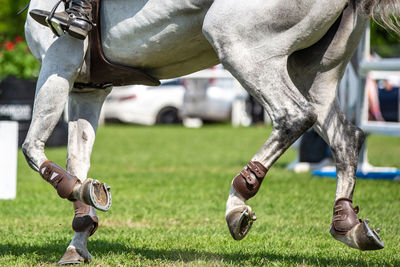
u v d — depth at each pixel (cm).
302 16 696
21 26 3981
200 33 755
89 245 1023
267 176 2039
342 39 730
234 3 709
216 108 4712
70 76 805
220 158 2652
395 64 1775
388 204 1481
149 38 763
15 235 1130
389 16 705
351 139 771
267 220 1302
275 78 708
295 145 2252
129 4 765
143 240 1079
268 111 716
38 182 1927
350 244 737
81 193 742
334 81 765
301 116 701
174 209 1438
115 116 4734
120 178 1995
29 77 2872
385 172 1995
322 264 868
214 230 1187
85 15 768
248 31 707
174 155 2772
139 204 1509
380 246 719
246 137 3716
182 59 795
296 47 714
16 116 2836
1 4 3975
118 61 799
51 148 2906
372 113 2327
